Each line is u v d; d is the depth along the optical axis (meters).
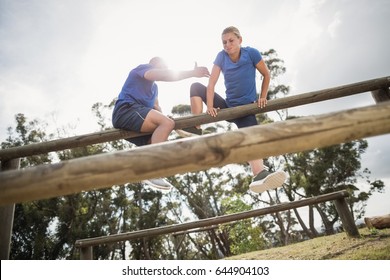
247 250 10.03
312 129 1.18
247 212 5.20
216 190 25.12
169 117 3.21
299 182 21.19
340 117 1.20
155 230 5.06
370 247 3.83
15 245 22.31
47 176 1.09
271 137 1.16
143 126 3.04
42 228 22.52
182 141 1.16
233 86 3.43
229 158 1.15
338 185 21.27
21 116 23.39
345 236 4.97
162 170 1.12
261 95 3.35
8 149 3.21
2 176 1.09
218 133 1.19
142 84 3.21
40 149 3.21
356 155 21.16
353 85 3.42
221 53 3.55
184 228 5.14
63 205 22.28
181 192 25.22
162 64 3.36
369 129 1.19
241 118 3.38
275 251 5.09
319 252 4.17
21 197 1.09
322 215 20.77
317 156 21.41
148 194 26.30
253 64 3.48
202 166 1.15
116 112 3.14
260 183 2.82
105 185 1.13
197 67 3.08
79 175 1.10
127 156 1.13
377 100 3.55
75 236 21.75
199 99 3.62
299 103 3.38
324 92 3.40
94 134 3.21
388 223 4.97
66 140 3.21
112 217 24.52
